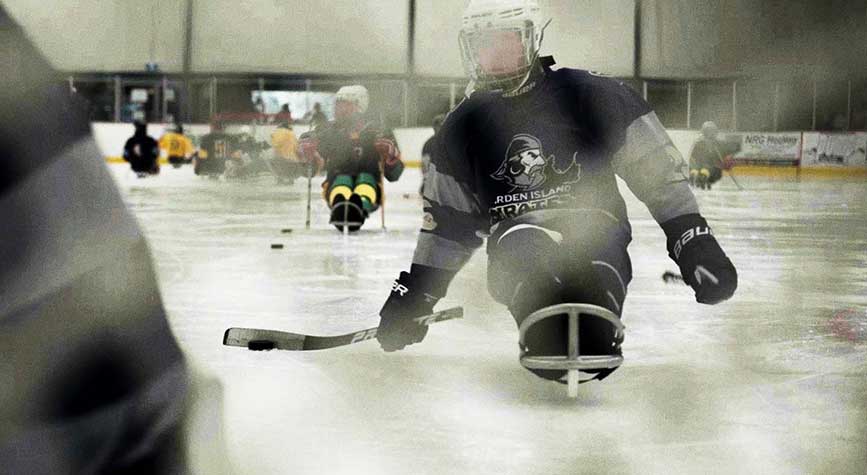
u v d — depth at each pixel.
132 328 0.59
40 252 0.55
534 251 2.90
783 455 2.23
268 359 3.37
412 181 23.97
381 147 9.59
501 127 3.18
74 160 0.58
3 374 0.55
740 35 27.00
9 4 0.59
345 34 27.20
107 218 0.59
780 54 27.16
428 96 27.33
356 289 5.48
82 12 26.44
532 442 2.35
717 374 3.21
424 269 3.28
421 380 3.09
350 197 9.37
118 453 0.58
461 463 2.16
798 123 27.61
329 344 3.39
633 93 3.16
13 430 0.55
